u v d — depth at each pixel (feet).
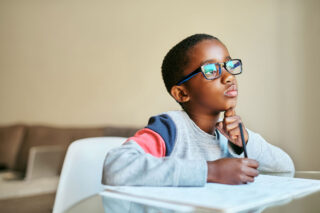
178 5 7.66
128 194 1.67
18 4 11.09
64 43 9.94
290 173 2.59
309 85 5.97
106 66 8.96
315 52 5.93
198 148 2.59
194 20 7.38
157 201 1.52
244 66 6.61
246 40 6.60
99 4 9.19
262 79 6.40
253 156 2.58
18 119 10.99
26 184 6.68
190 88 2.55
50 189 6.56
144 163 1.94
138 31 8.36
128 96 8.43
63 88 9.90
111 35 8.90
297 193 1.66
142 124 8.11
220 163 1.96
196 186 1.86
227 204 1.39
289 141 6.12
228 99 2.44
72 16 9.78
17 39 11.12
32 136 8.98
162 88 7.79
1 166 9.21
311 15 5.98
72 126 9.56
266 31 6.38
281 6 6.25
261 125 6.40
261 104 6.40
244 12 6.64
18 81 11.05
